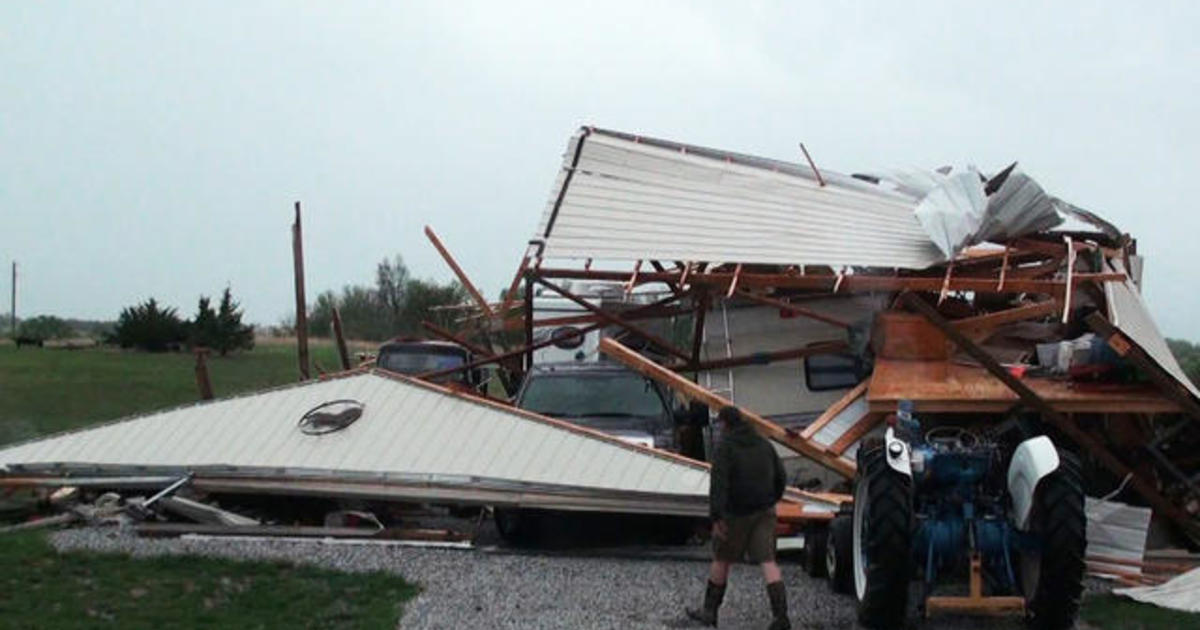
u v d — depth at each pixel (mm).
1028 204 13461
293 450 12656
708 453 14250
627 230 14586
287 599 9273
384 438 12672
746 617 9227
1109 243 14078
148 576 9906
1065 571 8289
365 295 52156
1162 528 11289
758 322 15281
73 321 68875
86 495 12820
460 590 9797
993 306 13500
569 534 13156
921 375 11703
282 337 55562
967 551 8727
